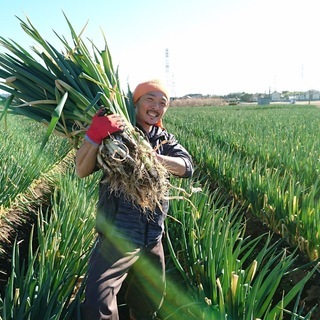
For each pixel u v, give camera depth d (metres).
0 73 2.48
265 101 68.81
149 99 2.62
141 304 2.75
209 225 3.33
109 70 2.70
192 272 3.22
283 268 2.54
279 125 16.12
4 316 2.26
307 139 9.98
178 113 31.92
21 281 2.73
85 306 2.28
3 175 5.57
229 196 6.45
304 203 4.32
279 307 2.31
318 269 3.77
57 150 9.20
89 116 2.50
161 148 2.73
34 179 6.92
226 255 2.74
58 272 2.88
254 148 9.24
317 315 3.34
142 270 2.64
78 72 2.60
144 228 2.52
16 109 2.51
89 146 2.34
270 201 4.98
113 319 2.30
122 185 2.40
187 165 2.73
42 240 3.31
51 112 2.56
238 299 2.51
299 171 6.55
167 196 2.62
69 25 2.57
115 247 2.42
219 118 22.88
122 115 2.50
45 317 2.34
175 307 3.05
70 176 6.38
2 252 4.51
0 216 5.18
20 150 7.64
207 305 2.65
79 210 4.13
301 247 4.25
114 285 2.35
